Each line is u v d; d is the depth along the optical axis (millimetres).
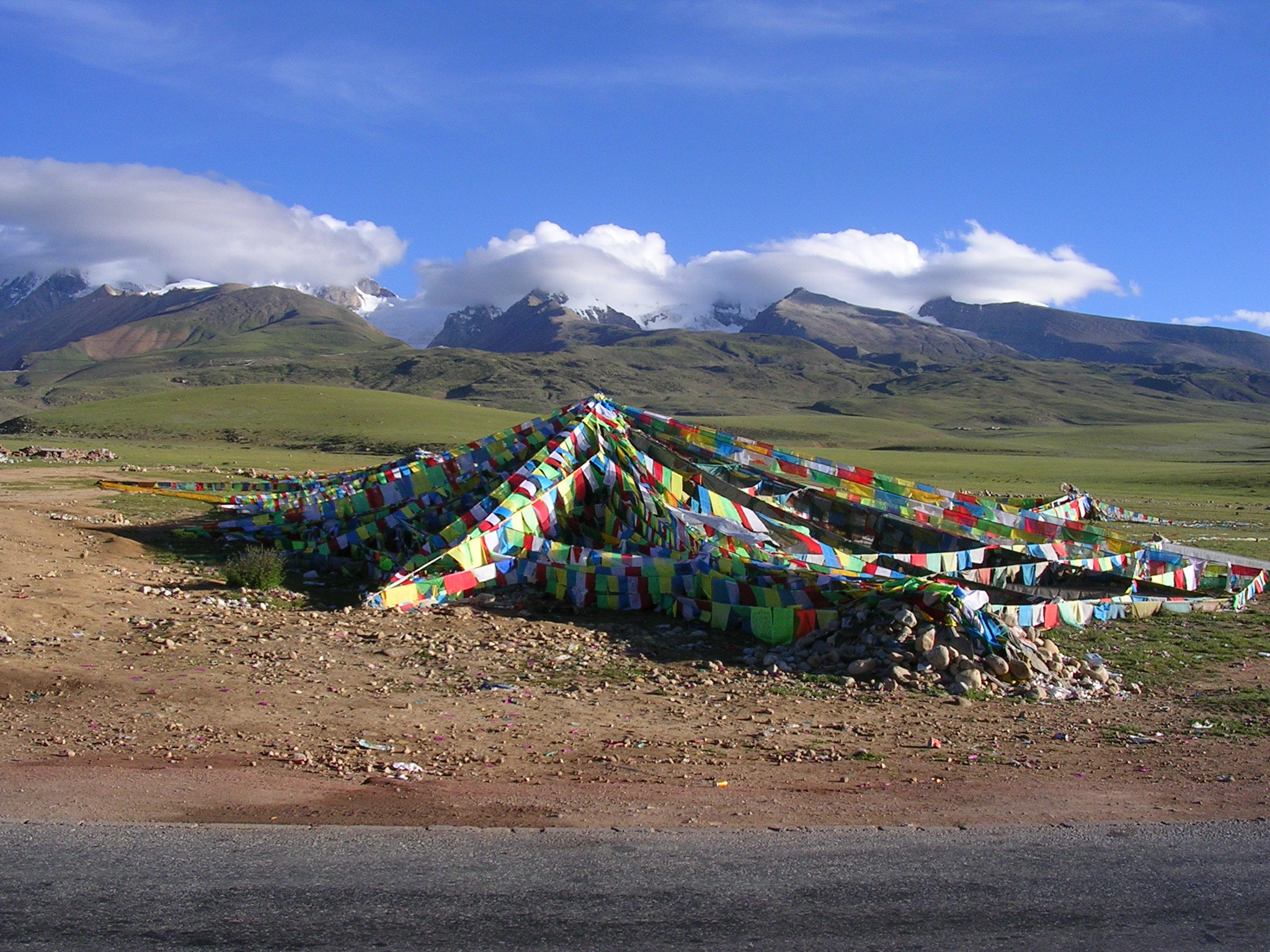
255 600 19922
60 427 111750
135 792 9625
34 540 23875
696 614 19109
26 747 11148
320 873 7691
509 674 15312
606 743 12016
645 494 22734
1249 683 15844
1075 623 19891
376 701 13617
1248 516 48688
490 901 7254
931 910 7273
